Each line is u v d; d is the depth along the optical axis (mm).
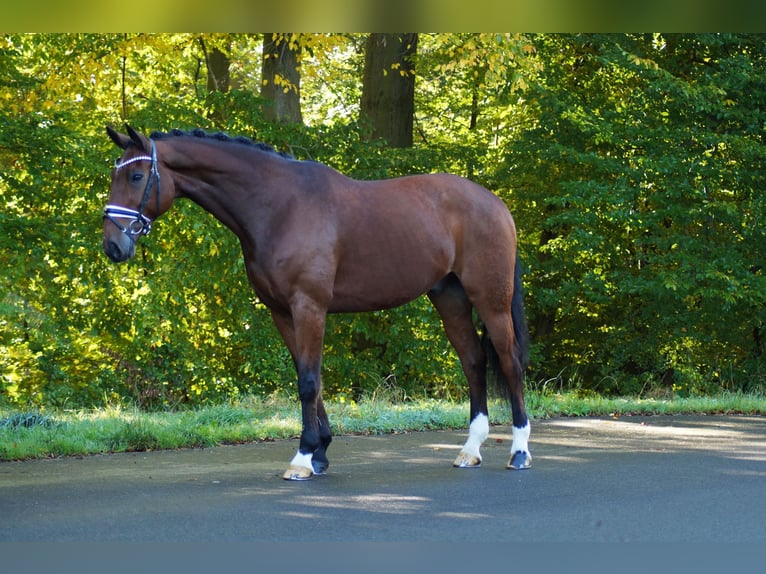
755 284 14688
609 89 16828
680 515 5070
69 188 13000
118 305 13273
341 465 6727
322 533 4609
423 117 20359
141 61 16047
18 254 12383
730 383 15656
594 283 15180
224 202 6203
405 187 6711
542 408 10258
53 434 7492
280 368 13633
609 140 15273
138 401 12945
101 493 5504
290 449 7465
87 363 13664
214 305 13992
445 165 15922
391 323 14438
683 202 15625
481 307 6816
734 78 15461
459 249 6777
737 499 5484
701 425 9281
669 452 7375
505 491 5699
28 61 14805
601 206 15516
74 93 15070
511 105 17375
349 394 14305
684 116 15820
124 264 13055
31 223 12273
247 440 7953
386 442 7977
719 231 15703
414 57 16094
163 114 13047
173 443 7500
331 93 20688
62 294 13070
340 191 6430
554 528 4766
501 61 13680
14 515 4902
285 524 4773
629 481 6055
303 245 6148
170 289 13109
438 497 5500
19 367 13398
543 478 6164
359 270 6383
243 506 5172
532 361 16328
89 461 6758
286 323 6445
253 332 13688
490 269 6793
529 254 16203
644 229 15266
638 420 9773
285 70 14961
